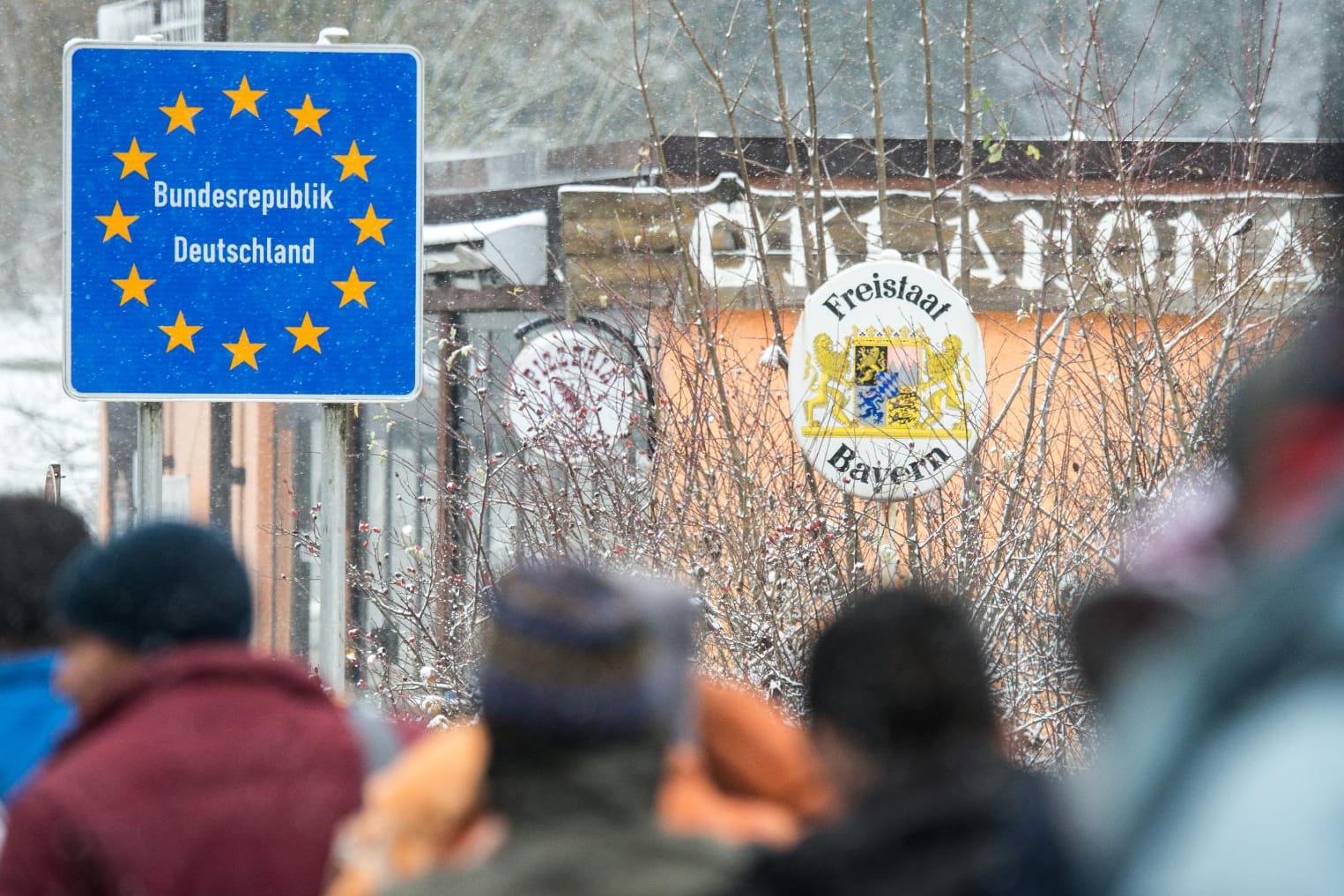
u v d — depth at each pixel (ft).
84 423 150.51
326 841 23.49
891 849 18.38
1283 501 10.53
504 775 19.15
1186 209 81.71
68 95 54.24
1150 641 17.39
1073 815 12.29
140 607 24.91
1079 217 71.26
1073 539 59.36
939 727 20.30
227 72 54.39
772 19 83.35
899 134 106.42
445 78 125.18
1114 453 62.08
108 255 54.44
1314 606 9.81
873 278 60.85
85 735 24.58
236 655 24.68
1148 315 65.57
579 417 64.69
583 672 18.84
